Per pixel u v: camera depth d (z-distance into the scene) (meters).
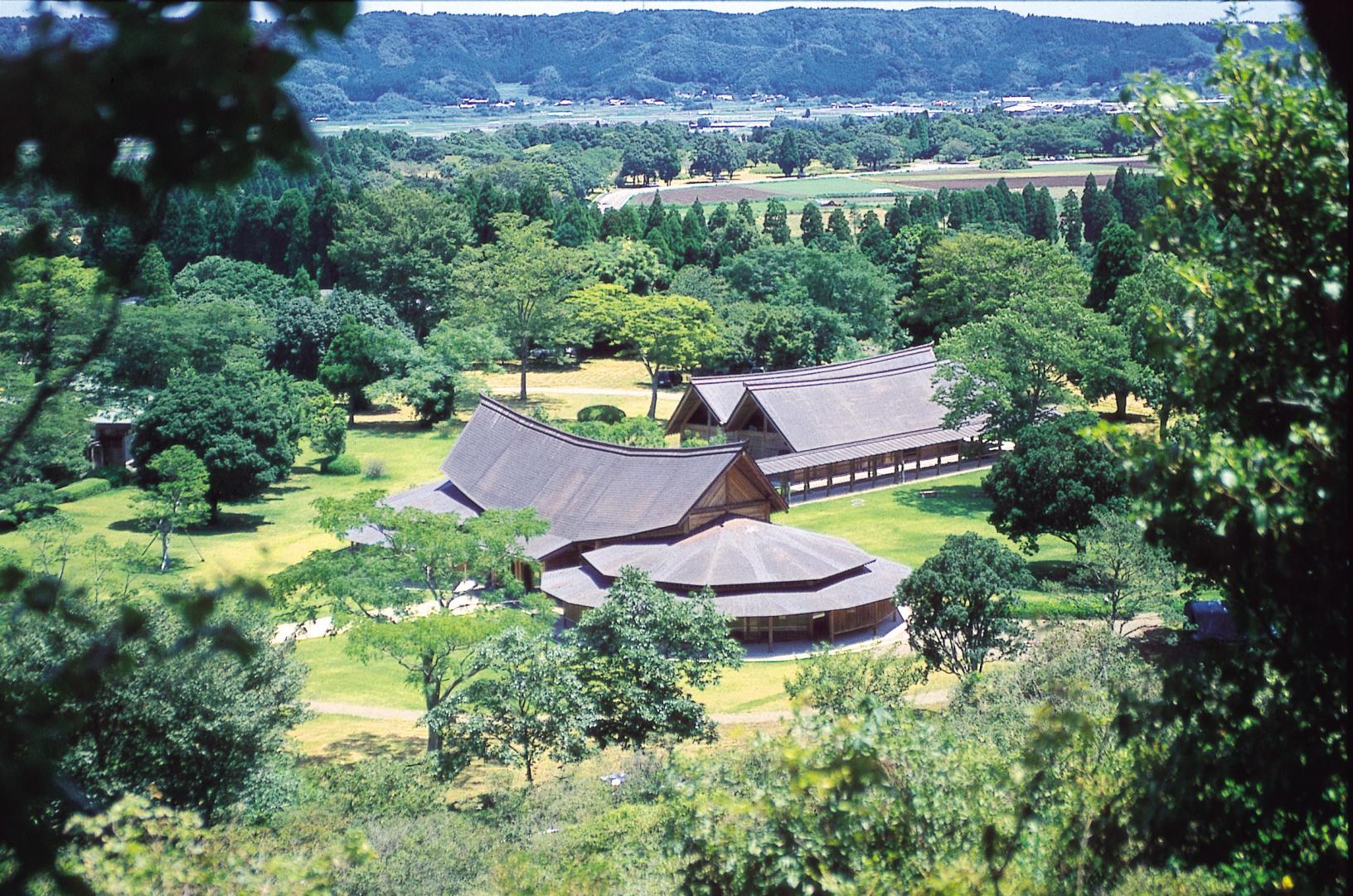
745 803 14.99
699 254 143.38
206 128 4.87
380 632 37.28
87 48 4.49
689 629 37.75
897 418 87.38
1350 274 7.89
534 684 34.75
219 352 88.69
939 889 11.98
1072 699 17.05
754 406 86.25
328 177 139.00
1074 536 57.59
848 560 56.34
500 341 107.38
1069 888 11.75
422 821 27.72
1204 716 10.82
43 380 6.68
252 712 27.47
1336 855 9.77
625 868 19.31
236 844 23.00
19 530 58.03
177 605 6.20
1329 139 10.76
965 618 41.12
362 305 113.56
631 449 63.38
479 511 67.31
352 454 93.38
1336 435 9.62
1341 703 9.78
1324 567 9.62
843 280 117.81
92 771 23.67
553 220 145.50
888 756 14.45
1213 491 10.29
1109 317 90.81
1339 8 6.04
